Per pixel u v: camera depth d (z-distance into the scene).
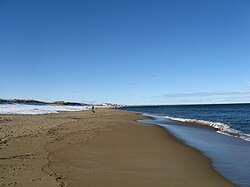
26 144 13.41
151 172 9.67
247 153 14.02
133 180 8.63
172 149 14.55
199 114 60.34
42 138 15.30
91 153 12.28
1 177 8.24
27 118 31.78
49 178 8.32
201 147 15.80
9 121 26.56
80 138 16.11
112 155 12.16
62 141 14.71
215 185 8.59
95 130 20.59
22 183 7.76
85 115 47.28
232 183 8.85
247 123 33.69
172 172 9.84
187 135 21.61
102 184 8.10
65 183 8.01
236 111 70.44
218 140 18.91
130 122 31.39
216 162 11.84
